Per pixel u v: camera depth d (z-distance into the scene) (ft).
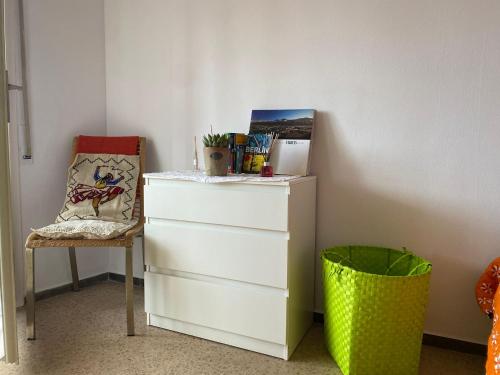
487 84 5.32
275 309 5.35
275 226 5.24
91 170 7.43
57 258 7.70
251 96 6.87
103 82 8.31
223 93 7.13
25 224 7.13
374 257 5.96
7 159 4.83
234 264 5.54
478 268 5.56
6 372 5.03
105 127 8.41
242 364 5.30
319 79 6.31
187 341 5.90
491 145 5.36
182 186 5.87
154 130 7.91
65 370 5.09
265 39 6.68
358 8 5.97
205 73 7.27
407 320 4.84
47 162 7.43
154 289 6.22
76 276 7.86
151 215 6.15
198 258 5.80
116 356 5.46
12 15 6.70
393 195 5.97
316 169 6.43
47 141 7.41
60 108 7.58
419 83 5.69
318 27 6.26
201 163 7.47
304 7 6.34
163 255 6.08
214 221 5.64
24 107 6.93
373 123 6.01
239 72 6.95
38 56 7.17
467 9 5.34
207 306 5.81
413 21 5.65
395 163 5.92
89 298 7.52
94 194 7.19
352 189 6.22
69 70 7.68
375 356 4.87
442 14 5.48
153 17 7.70
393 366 4.91
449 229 5.68
